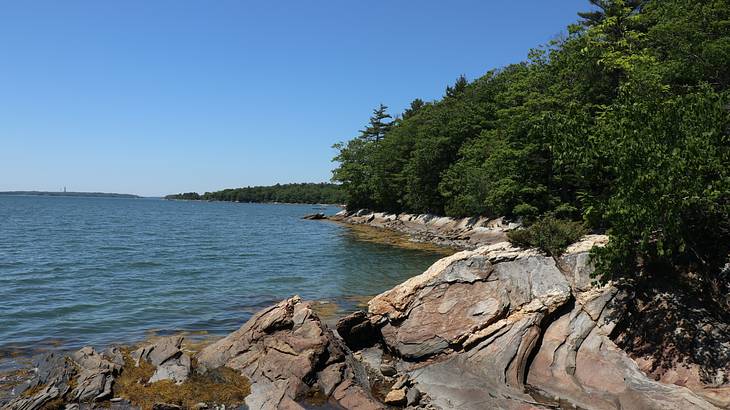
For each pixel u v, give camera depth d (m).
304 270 26.95
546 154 29.06
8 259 29.41
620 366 10.06
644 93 13.34
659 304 11.00
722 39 15.30
